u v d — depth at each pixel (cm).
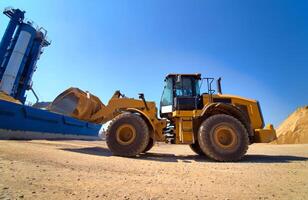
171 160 614
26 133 1048
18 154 459
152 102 735
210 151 623
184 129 679
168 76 783
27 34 2661
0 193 224
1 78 2475
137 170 404
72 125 1449
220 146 626
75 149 721
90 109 775
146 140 655
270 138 675
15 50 2558
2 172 304
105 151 762
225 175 389
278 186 311
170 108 750
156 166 466
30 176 297
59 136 1305
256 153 937
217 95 727
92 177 321
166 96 778
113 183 294
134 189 270
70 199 221
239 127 639
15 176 290
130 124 665
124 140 664
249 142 695
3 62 2541
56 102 787
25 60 2644
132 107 735
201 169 450
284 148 1390
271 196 261
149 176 356
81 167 393
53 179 293
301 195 267
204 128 643
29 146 620
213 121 645
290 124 2914
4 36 2588
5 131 937
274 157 739
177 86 765
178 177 358
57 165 390
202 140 635
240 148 623
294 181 347
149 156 709
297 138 2584
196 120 697
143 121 671
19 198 214
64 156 500
